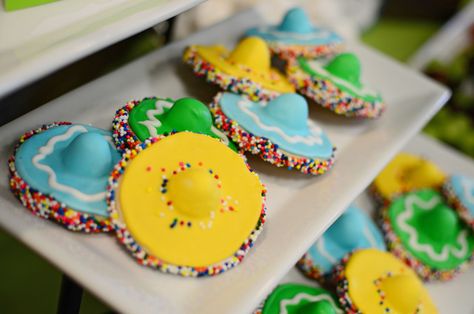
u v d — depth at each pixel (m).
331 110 0.38
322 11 0.58
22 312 0.33
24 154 0.25
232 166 0.27
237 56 0.34
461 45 0.77
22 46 0.21
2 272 0.34
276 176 0.31
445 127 0.63
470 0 0.85
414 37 0.82
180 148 0.26
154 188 0.25
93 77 0.38
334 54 0.39
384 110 0.38
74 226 0.24
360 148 0.35
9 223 0.22
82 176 0.25
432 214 0.40
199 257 0.24
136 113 0.28
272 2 0.50
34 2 0.23
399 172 0.45
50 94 0.35
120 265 0.24
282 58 0.37
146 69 0.34
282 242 0.27
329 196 0.31
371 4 0.78
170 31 0.40
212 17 0.48
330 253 0.35
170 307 0.23
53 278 0.35
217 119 0.30
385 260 0.34
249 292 0.24
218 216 0.25
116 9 0.25
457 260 0.39
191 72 0.35
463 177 0.44
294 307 0.31
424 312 0.33
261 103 0.32
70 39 0.22
